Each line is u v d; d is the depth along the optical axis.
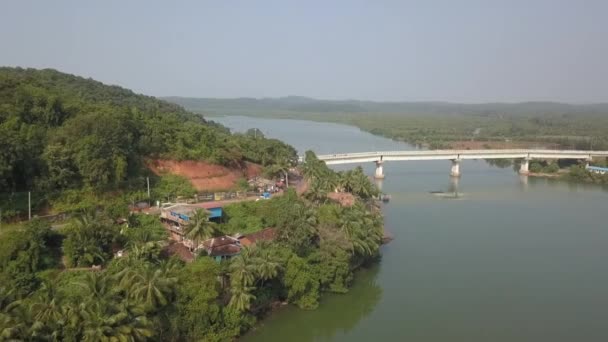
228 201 122.62
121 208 100.50
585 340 85.50
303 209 108.00
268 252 86.50
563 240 142.12
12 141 95.88
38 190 99.94
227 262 84.06
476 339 85.19
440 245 134.88
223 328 77.56
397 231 148.12
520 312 95.56
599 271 117.56
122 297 69.19
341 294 99.56
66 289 73.31
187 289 75.25
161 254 87.88
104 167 107.81
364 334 86.25
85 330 60.31
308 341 83.44
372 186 162.25
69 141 110.38
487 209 181.00
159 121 147.12
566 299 101.62
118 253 87.00
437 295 102.12
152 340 68.19
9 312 59.72
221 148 145.50
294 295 91.25
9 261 78.00
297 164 191.75
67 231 88.50
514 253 129.50
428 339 85.06
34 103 121.38
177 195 121.19
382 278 110.38
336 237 103.44
